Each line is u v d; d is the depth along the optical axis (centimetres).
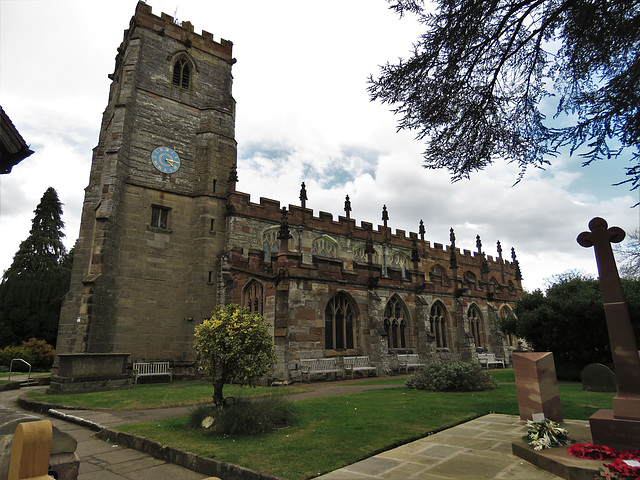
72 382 1659
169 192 2795
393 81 861
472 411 1055
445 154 927
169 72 3045
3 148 712
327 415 1020
